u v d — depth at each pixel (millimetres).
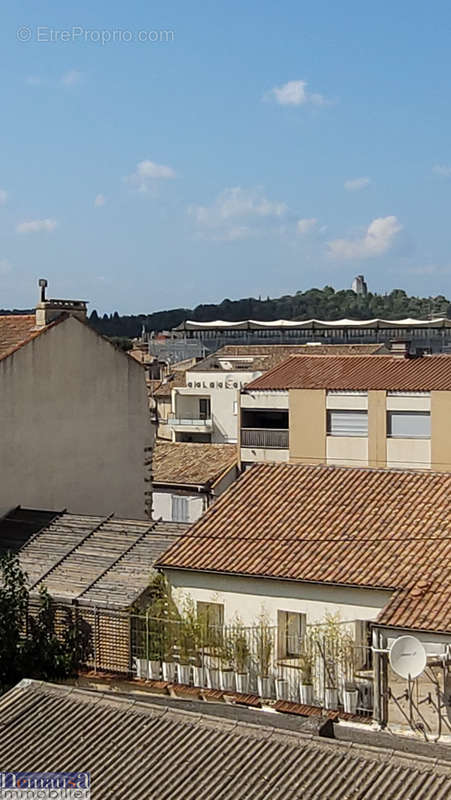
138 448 35375
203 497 50906
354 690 21234
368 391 51625
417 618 19844
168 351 102312
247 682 22609
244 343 98625
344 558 22641
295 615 22734
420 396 50375
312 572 22266
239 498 26359
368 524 23953
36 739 15570
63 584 25328
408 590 20891
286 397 54656
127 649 23734
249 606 23016
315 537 23750
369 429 51625
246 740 14805
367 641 21625
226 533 24734
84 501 33406
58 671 23984
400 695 19781
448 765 13508
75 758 14938
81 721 15977
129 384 35000
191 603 23672
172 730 15375
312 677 21781
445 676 19281
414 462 50531
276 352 80000
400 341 57312
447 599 20312
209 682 22844
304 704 21734
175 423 73188
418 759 13703
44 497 32062
